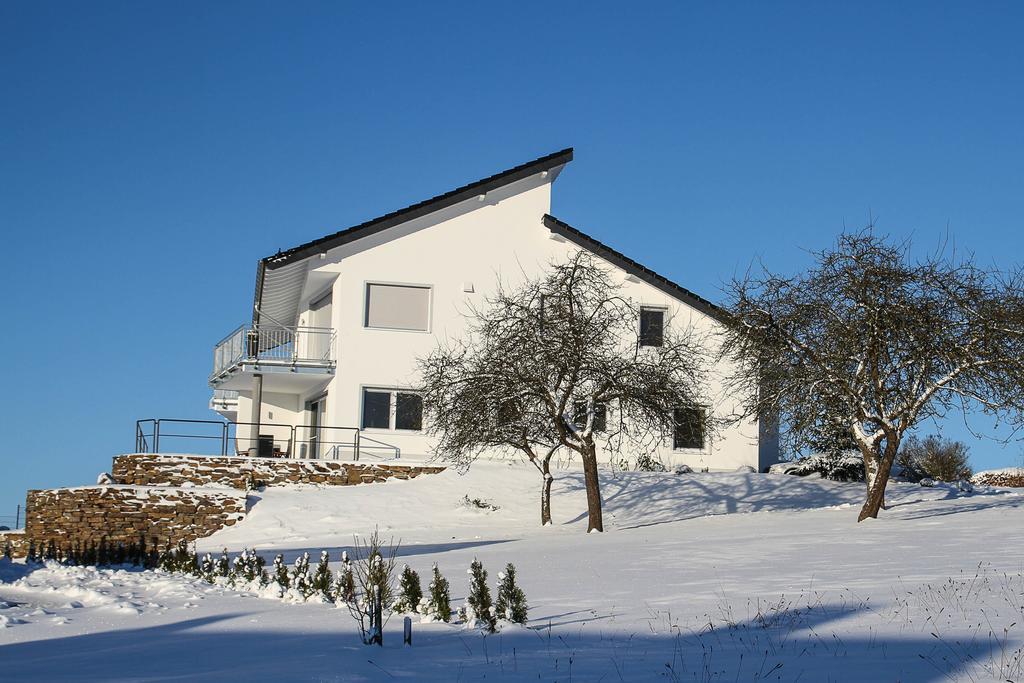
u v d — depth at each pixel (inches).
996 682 318.0
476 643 423.8
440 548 924.0
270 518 1174.3
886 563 625.0
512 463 1409.9
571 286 1141.7
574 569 681.0
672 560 701.3
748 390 1104.2
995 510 1015.6
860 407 979.9
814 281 1002.1
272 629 475.8
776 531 884.0
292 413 1619.1
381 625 431.8
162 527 1171.3
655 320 1498.5
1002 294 971.3
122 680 344.2
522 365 1112.8
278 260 1365.7
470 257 1465.3
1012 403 949.2
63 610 566.3
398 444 1412.4
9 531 1227.9
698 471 1464.1
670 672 352.8
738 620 454.6
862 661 357.7
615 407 1156.5
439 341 1440.7
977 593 481.1
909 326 944.3
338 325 1421.0
